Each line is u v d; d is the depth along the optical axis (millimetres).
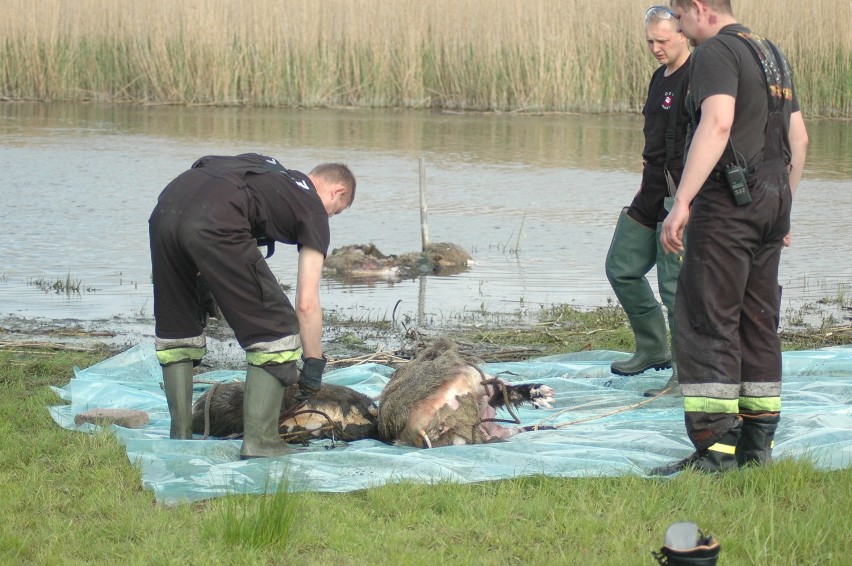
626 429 7438
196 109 33562
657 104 8359
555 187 20828
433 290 13422
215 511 5695
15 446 6828
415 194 19984
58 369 9320
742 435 6594
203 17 34438
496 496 5996
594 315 11805
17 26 35438
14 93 35562
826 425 7301
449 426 7051
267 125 29422
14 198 18688
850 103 31328
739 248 6297
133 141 25984
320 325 6926
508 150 25547
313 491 6105
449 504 5867
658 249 8406
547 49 33188
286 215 6809
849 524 5523
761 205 6285
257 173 6793
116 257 14719
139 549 5332
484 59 33688
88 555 5320
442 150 25391
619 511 5727
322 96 34531
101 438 6949
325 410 7352
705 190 6355
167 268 6852
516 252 15609
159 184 20250
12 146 24781
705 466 6406
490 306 12453
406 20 34312
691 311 6410
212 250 6559
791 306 12227
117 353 9992
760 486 6055
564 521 5637
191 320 7055
